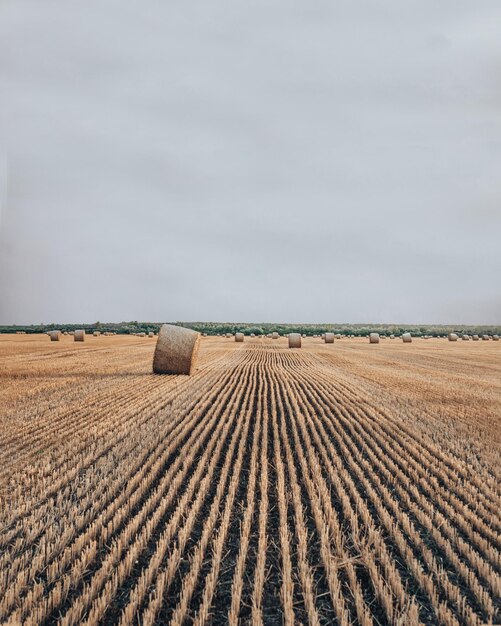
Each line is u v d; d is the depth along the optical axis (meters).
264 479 7.01
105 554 4.91
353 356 35.34
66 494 6.34
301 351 41.47
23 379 18.25
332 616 4.08
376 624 3.96
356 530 5.43
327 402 14.26
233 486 6.79
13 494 6.32
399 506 6.35
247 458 8.49
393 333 111.62
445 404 13.86
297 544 5.29
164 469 7.67
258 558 4.73
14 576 4.44
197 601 4.27
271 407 13.41
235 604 4.03
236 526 5.69
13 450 8.48
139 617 3.97
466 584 4.52
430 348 47.62
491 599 4.11
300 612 4.12
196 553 4.83
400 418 11.77
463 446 9.29
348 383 18.72
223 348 45.91
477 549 5.20
